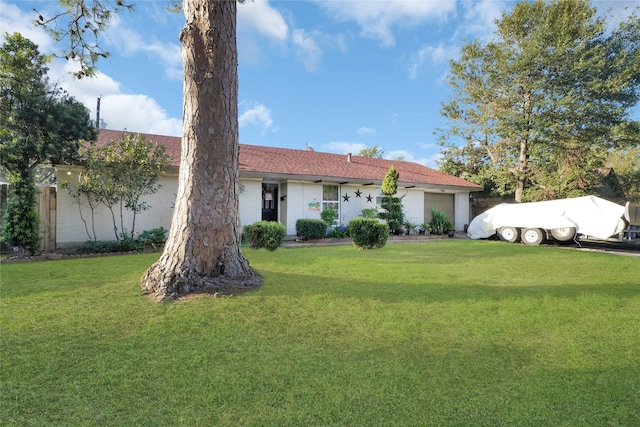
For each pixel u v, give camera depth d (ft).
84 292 13.32
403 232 47.11
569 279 17.33
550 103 50.62
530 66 51.06
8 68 23.31
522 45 53.06
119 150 30.68
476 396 6.73
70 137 26.53
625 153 81.76
